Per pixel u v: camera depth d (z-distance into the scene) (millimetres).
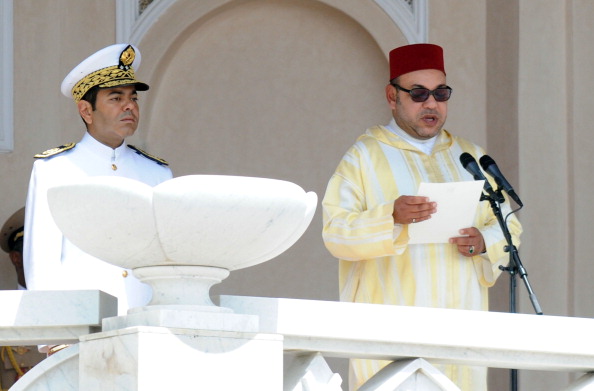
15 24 13867
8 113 13680
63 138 13898
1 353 12180
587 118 13523
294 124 14891
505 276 13445
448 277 8586
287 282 14680
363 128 14773
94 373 4672
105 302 4895
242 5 14680
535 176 13555
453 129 14336
